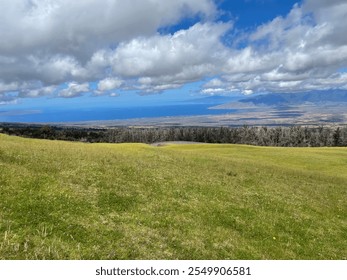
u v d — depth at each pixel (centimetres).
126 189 2136
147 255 1345
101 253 1291
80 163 2573
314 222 2214
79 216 1559
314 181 3816
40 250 1219
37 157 2545
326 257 1691
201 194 2369
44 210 1532
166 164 3409
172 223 1748
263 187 2939
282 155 6706
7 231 1294
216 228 1805
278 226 2008
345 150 7806
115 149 4425
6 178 1823
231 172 3397
